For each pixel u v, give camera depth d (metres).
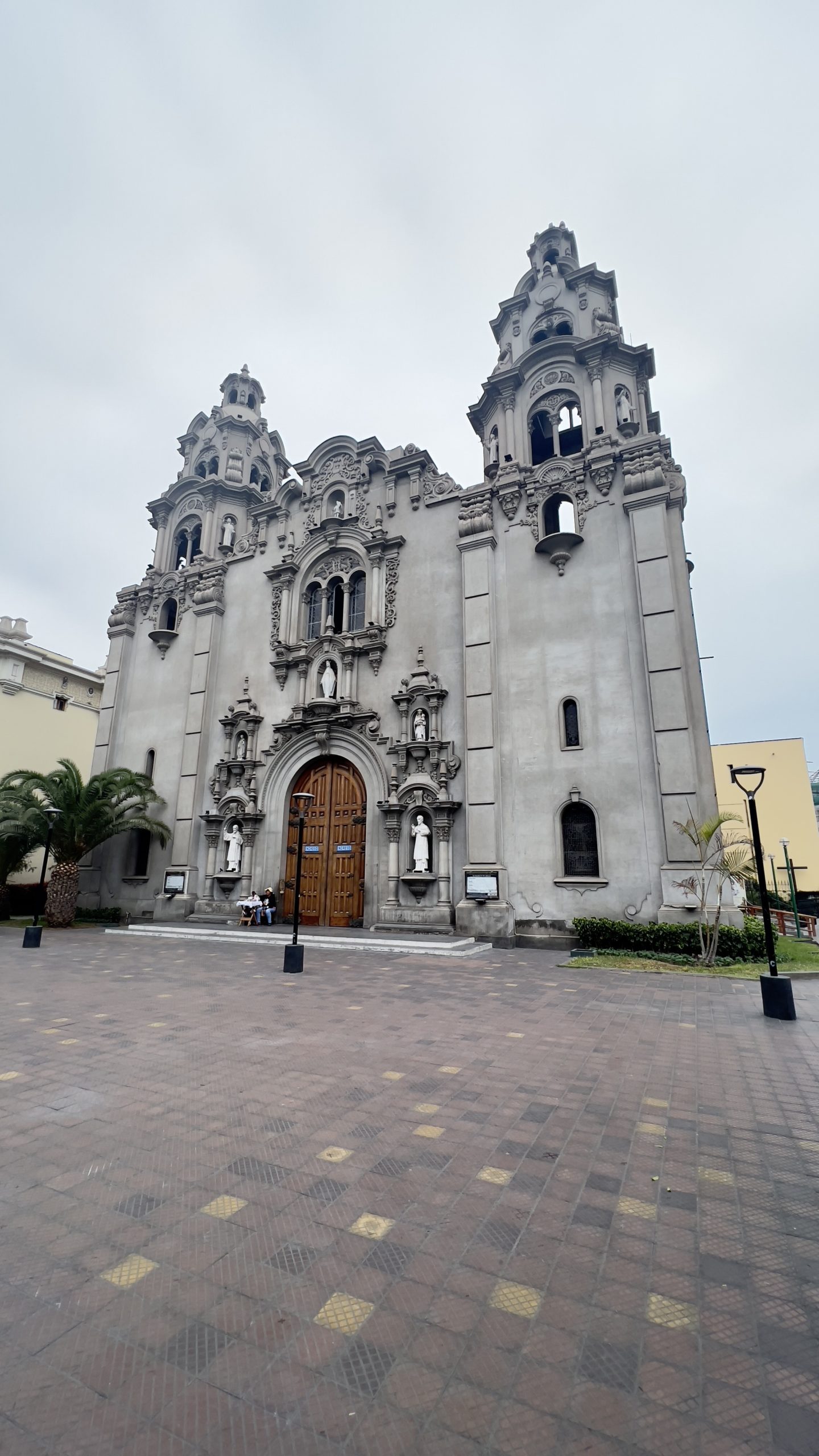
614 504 18.30
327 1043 7.70
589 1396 2.65
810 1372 2.79
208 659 24.45
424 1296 3.26
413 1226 3.89
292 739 21.95
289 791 21.89
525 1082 6.43
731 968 13.23
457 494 21.09
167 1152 4.86
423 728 19.55
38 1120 5.45
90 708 36.38
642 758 16.45
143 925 20.80
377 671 21.00
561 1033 8.23
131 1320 3.06
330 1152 4.87
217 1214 4.00
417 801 18.81
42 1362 2.79
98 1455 2.34
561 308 22.66
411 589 21.17
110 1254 3.59
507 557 19.45
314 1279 3.38
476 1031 8.30
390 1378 2.73
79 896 25.11
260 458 30.03
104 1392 2.63
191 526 28.45
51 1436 2.42
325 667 22.03
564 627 18.12
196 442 30.58
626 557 17.78
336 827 20.95
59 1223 3.88
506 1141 5.09
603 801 16.67
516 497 19.66
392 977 12.25
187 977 12.24
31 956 15.02
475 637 18.91
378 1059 7.11
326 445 24.23
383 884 19.36
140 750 25.66
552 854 16.95
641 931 14.91
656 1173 4.59
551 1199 4.23
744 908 16.00
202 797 23.34
